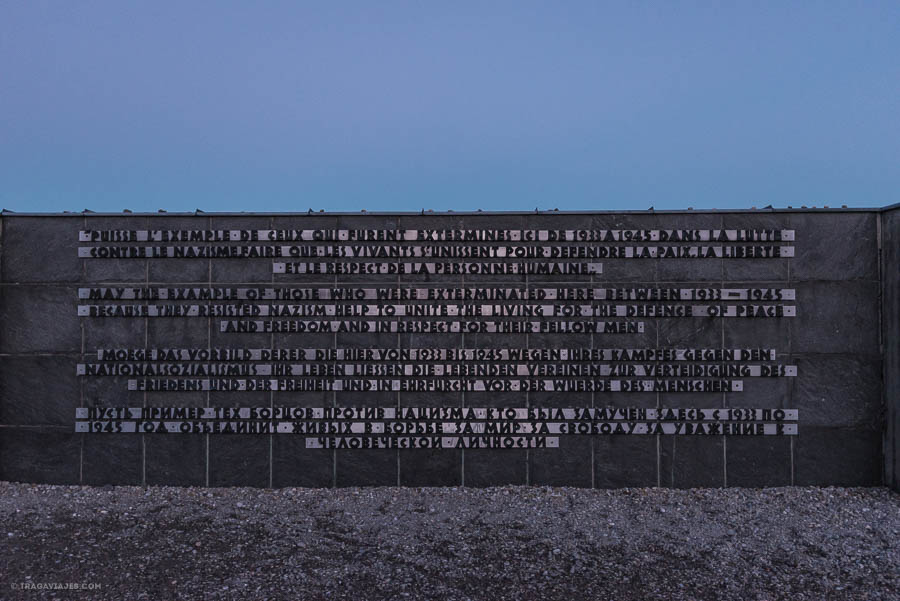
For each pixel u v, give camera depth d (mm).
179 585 5121
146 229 7773
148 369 7656
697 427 7496
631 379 7551
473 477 7578
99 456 7684
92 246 7777
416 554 5773
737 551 5859
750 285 7578
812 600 4938
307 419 7621
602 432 7531
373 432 7586
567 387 7539
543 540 6098
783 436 7531
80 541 6012
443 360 7598
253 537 6152
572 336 7590
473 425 7562
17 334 7742
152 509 6918
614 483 7531
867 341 7504
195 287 7738
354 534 6234
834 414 7500
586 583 5219
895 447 7281
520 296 7605
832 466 7496
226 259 7746
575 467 7559
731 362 7551
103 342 7719
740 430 7484
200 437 7676
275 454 7629
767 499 7121
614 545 5992
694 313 7539
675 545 5992
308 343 7660
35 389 7723
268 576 5297
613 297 7570
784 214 7605
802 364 7527
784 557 5730
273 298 7664
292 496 7328
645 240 7617
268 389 7629
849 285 7539
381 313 7625
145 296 7711
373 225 7730
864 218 7562
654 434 7547
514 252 7621
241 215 7758
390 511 6848
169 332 7695
